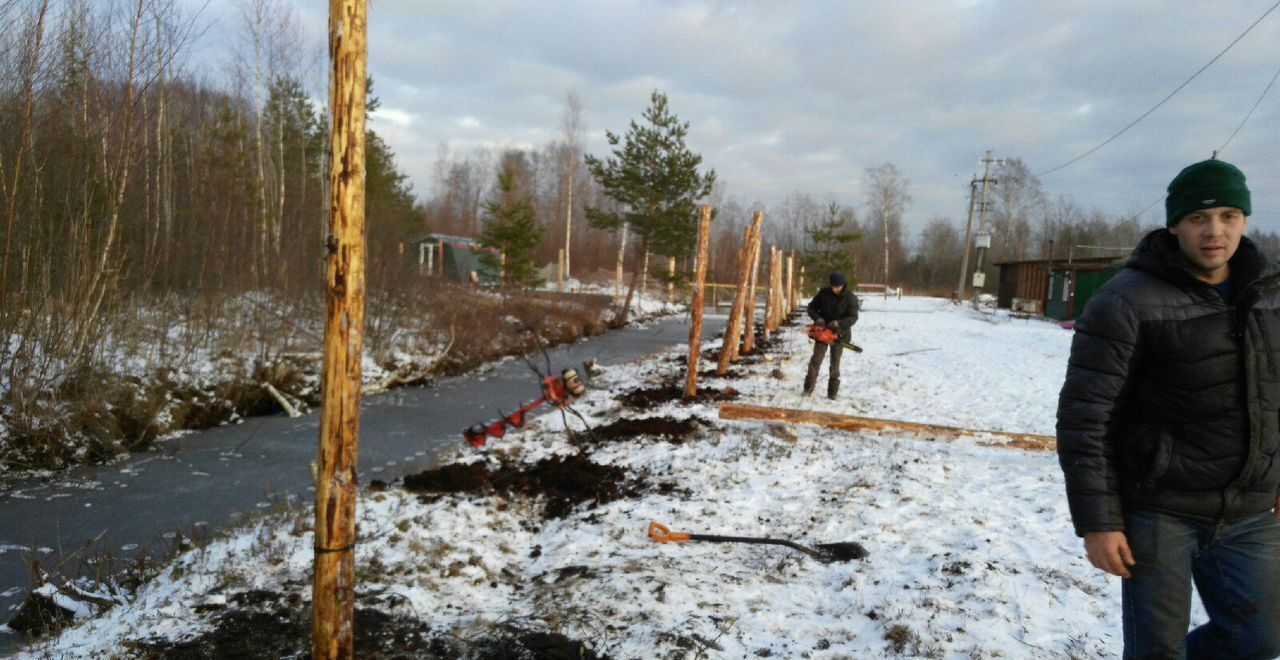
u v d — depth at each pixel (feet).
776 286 78.18
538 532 19.38
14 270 33.53
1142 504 7.64
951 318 109.29
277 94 93.81
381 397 46.50
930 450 25.71
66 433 30.99
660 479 22.98
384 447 33.19
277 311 54.95
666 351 70.90
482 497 21.08
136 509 25.05
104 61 36.99
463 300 75.82
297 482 28.37
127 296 40.83
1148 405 7.63
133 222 41.24
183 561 16.87
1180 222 7.42
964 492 20.39
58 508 25.05
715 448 26.23
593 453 26.99
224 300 48.93
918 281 274.98
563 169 216.74
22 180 33.60
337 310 9.71
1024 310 117.91
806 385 36.96
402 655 11.78
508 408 43.21
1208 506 7.45
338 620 10.16
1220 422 7.29
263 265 59.41
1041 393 39.83
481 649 11.93
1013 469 23.02
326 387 9.86
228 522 23.54
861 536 17.03
